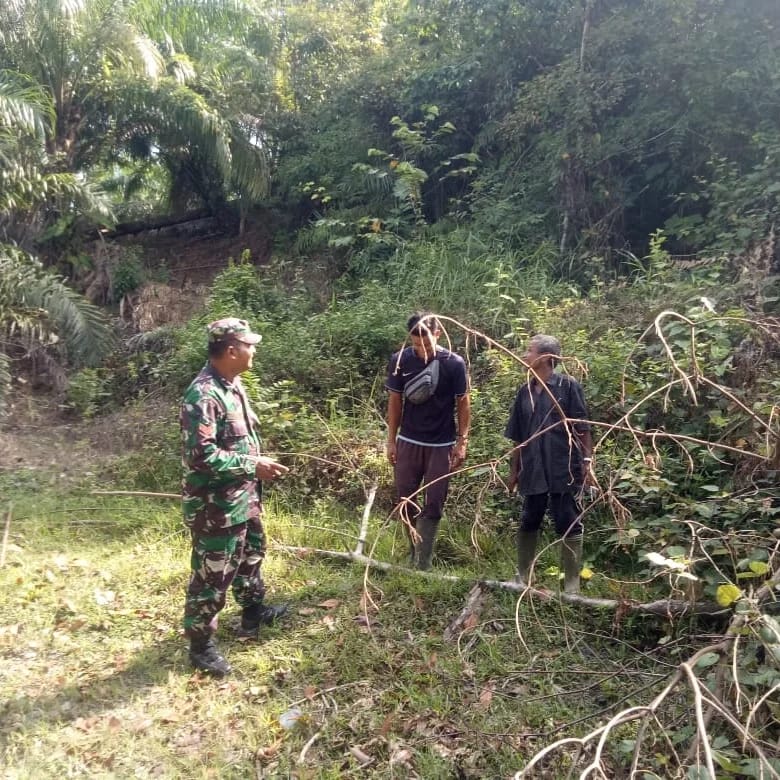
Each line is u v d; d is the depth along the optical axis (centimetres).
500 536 466
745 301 521
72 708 323
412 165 980
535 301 683
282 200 1247
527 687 323
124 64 1123
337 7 1395
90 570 454
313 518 516
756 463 385
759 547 322
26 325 822
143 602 414
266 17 1297
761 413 377
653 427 471
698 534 332
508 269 761
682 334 476
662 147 770
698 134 739
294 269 1033
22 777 277
